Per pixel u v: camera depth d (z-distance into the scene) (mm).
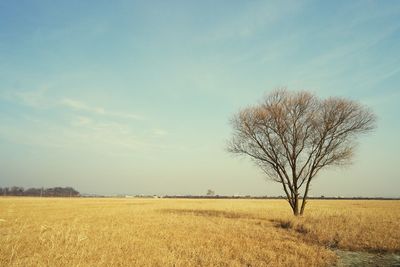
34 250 14938
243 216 36406
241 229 24156
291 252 16719
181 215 35969
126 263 13094
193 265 13430
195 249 16297
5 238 17516
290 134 34688
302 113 34500
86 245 16047
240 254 15672
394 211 43219
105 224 25812
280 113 34250
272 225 27703
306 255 16078
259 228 25047
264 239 20172
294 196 34469
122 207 54875
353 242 19609
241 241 19172
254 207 59031
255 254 15875
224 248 16750
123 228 23094
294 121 34438
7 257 13516
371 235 21297
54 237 17656
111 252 14938
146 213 39156
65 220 29062
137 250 15719
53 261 12781
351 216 30500
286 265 14086
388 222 26875
